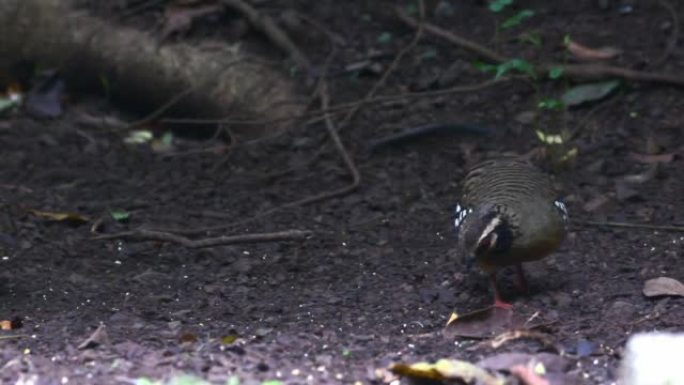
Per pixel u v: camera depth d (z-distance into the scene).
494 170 10.29
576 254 11.39
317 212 12.87
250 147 14.55
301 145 14.41
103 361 8.92
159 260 11.87
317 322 10.06
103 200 13.32
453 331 9.53
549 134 13.94
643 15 16.00
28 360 8.95
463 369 8.35
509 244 9.63
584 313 9.92
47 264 11.70
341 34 16.20
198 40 15.92
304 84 15.32
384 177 13.59
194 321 10.14
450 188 13.21
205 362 8.83
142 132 15.24
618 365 8.61
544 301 10.19
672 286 10.27
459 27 16.16
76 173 14.02
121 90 15.95
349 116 14.64
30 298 10.77
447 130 14.20
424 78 15.34
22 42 16.23
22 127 15.24
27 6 16.31
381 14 16.56
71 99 16.06
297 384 8.40
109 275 11.51
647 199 12.57
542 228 9.67
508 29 15.95
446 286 10.82
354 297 10.70
